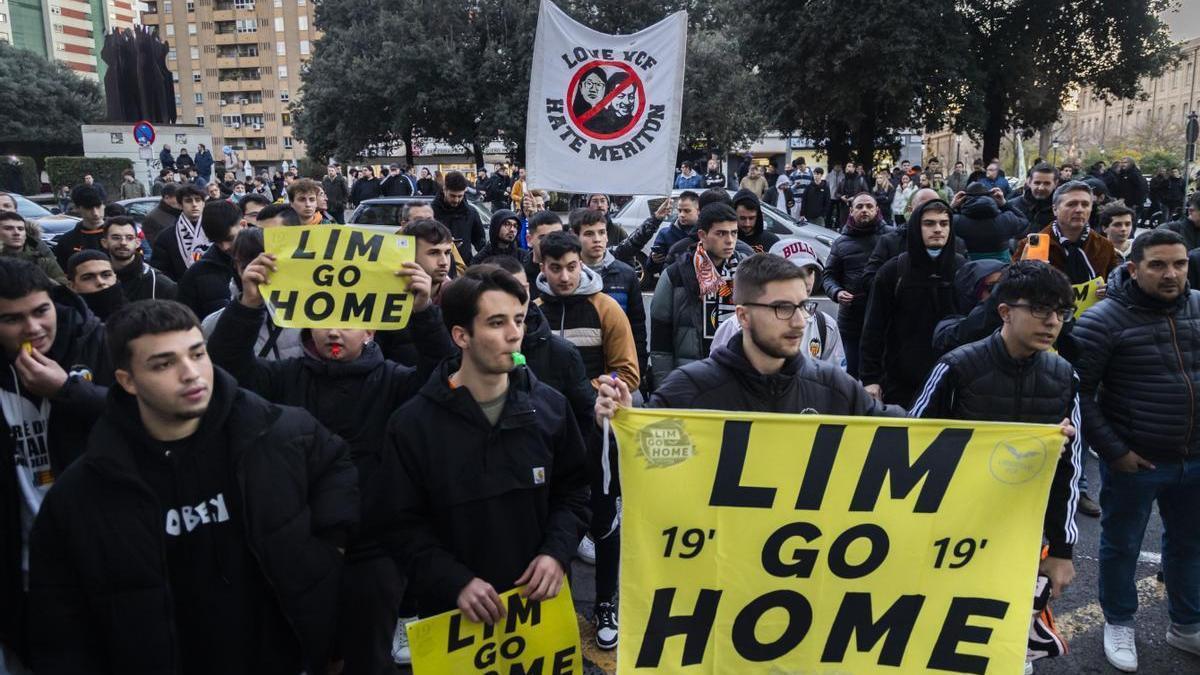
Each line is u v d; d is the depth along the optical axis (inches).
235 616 87.0
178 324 81.0
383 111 1167.6
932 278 170.7
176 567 85.0
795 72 981.8
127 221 199.0
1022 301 110.4
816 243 459.5
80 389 105.5
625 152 227.8
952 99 989.8
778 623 95.1
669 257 232.1
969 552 95.4
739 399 104.8
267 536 86.7
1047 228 209.9
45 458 107.7
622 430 94.4
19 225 166.7
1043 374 115.3
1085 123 3041.3
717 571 95.0
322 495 93.1
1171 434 131.5
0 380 104.6
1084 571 173.0
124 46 1348.4
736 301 103.9
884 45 893.8
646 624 94.5
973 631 95.2
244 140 3639.3
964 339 140.6
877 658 95.8
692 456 94.4
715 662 95.2
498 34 1138.7
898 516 95.0
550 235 162.9
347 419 116.6
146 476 83.2
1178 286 130.3
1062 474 113.7
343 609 112.6
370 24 1184.8
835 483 94.8
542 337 138.3
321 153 1253.7
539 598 96.7
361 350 120.3
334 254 114.1
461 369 99.2
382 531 97.5
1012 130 1189.7
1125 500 136.7
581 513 105.0
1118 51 1048.2
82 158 1163.9
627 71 225.5
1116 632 140.1
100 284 161.9
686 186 753.6
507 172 1019.3
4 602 103.5
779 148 1846.7
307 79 1236.5
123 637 81.0
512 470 97.3
